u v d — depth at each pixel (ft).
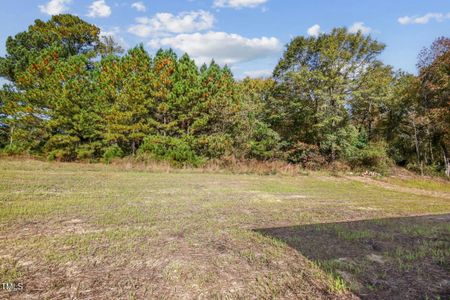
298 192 36.55
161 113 62.95
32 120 58.80
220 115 64.03
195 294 9.14
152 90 60.80
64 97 57.41
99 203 22.38
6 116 67.00
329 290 9.66
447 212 27.07
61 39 78.89
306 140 72.59
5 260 11.05
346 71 67.77
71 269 10.57
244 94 79.00
